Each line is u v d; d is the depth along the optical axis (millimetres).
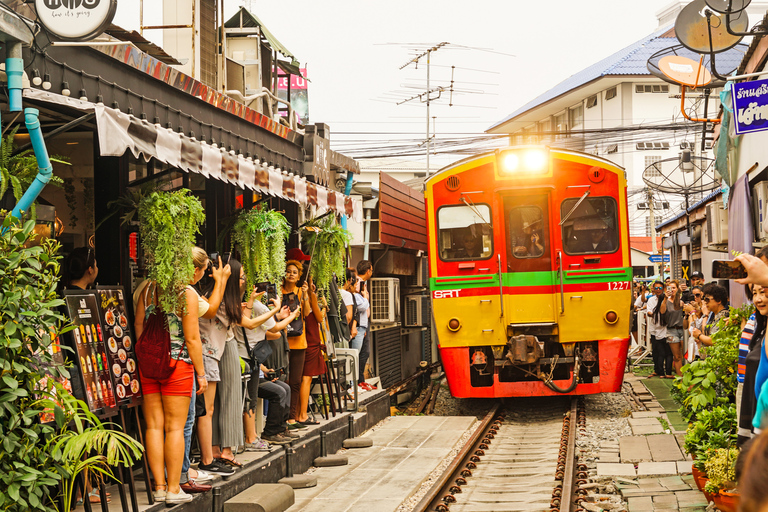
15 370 3949
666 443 9078
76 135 6496
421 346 18375
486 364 11500
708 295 8805
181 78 6766
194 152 6074
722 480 5914
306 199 8859
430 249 11539
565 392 11211
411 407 14078
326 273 9617
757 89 6914
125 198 5898
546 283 11266
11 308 3906
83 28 4781
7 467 3928
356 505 6602
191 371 5539
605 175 11344
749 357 4211
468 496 7133
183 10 8531
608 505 6793
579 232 11328
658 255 29188
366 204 14359
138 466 6340
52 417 4426
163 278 5348
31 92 4715
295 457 7652
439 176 11609
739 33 7902
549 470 8062
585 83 41312
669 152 40469
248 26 10734
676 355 14781
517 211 11461
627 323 11195
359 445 9188
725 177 12898
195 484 5855
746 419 4234
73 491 4906
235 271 6445
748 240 10547
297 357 8492
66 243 6527
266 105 10539
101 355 5164
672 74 11391
